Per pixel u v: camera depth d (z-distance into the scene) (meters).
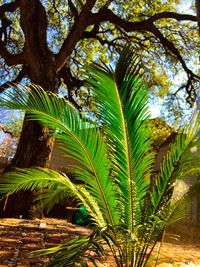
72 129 3.28
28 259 4.49
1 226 7.30
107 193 3.46
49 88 9.88
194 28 14.02
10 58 11.50
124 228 2.91
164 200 3.39
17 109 3.07
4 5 13.08
